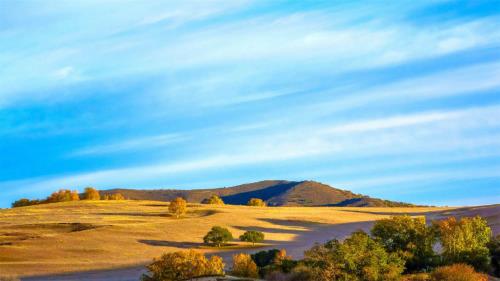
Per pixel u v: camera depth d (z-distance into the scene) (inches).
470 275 1621.6
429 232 1943.9
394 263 1631.4
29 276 2620.6
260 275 1876.2
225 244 3882.9
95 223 4623.5
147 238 3956.7
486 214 4023.1
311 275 1592.0
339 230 4798.2
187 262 1667.1
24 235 4030.5
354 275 1524.4
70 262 3070.9
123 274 2615.7
